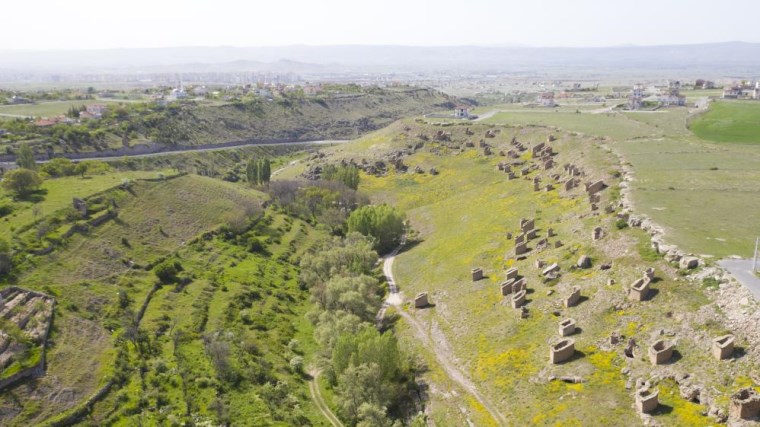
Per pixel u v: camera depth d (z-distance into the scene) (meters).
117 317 95.50
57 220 118.00
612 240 89.81
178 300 106.50
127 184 144.75
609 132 176.25
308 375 91.94
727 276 70.00
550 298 85.94
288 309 114.75
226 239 139.62
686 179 115.12
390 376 81.56
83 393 75.88
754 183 110.88
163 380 80.81
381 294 116.00
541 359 75.06
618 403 63.03
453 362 84.25
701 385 59.69
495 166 178.25
